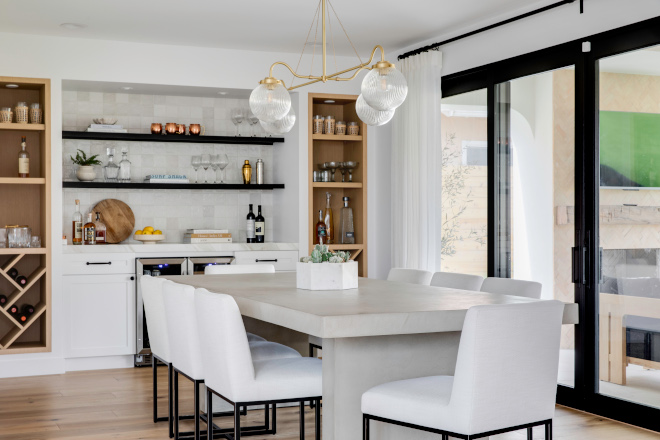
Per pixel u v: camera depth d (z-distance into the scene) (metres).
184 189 6.69
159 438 4.09
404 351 3.19
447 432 2.63
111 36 5.91
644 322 4.34
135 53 6.11
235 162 7.00
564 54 4.87
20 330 5.83
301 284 3.90
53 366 5.88
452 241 6.00
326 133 6.80
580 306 4.74
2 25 5.54
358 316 2.79
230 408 4.65
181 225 6.82
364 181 6.86
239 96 6.80
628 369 4.45
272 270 5.26
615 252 4.52
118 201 6.60
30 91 6.20
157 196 6.74
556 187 4.96
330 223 6.92
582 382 4.73
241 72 6.41
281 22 5.53
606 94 4.58
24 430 4.25
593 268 4.67
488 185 5.58
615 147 4.52
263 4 5.06
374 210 6.90
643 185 4.32
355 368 3.09
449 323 2.94
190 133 6.61
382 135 6.84
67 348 5.94
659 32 4.21
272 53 6.50
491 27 5.45
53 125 5.88
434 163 6.01
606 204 4.59
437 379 3.00
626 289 4.45
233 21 5.49
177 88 6.36
